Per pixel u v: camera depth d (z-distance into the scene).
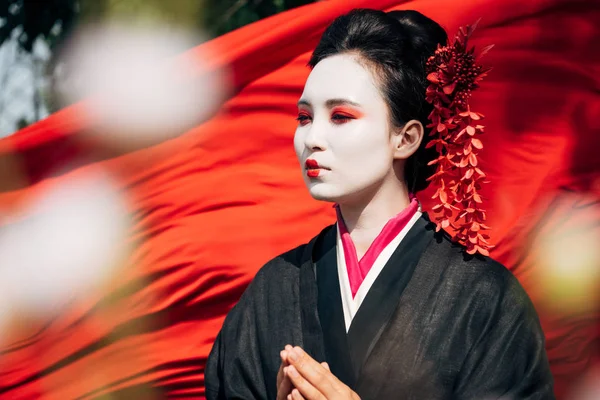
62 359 4.70
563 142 4.70
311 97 2.68
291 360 2.43
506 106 4.70
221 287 4.73
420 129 2.76
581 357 4.62
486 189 4.67
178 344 4.73
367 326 2.62
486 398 2.54
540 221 4.65
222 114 4.81
